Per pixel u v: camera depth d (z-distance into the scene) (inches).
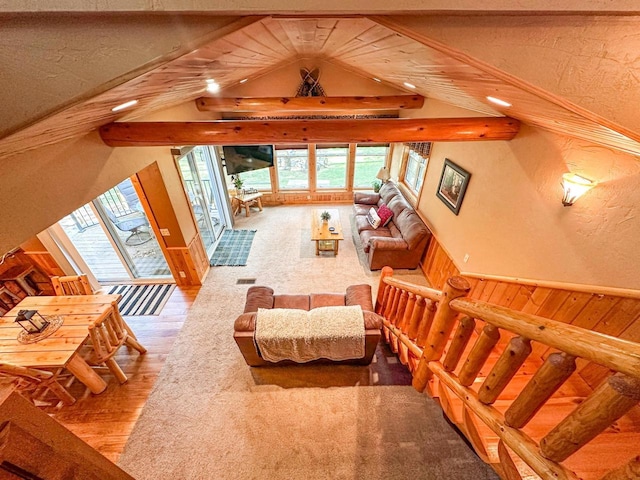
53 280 129.3
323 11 30.2
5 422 24.3
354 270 201.6
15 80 32.5
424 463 94.0
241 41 54.2
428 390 75.4
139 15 31.4
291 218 272.5
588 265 79.7
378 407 110.8
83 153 93.2
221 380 123.4
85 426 108.0
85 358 120.4
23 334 105.4
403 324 102.1
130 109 85.7
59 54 32.4
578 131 66.7
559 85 36.7
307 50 141.3
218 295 177.3
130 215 245.6
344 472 92.7
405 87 164.7
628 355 22.1
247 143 106.6
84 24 31.6
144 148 129.3
